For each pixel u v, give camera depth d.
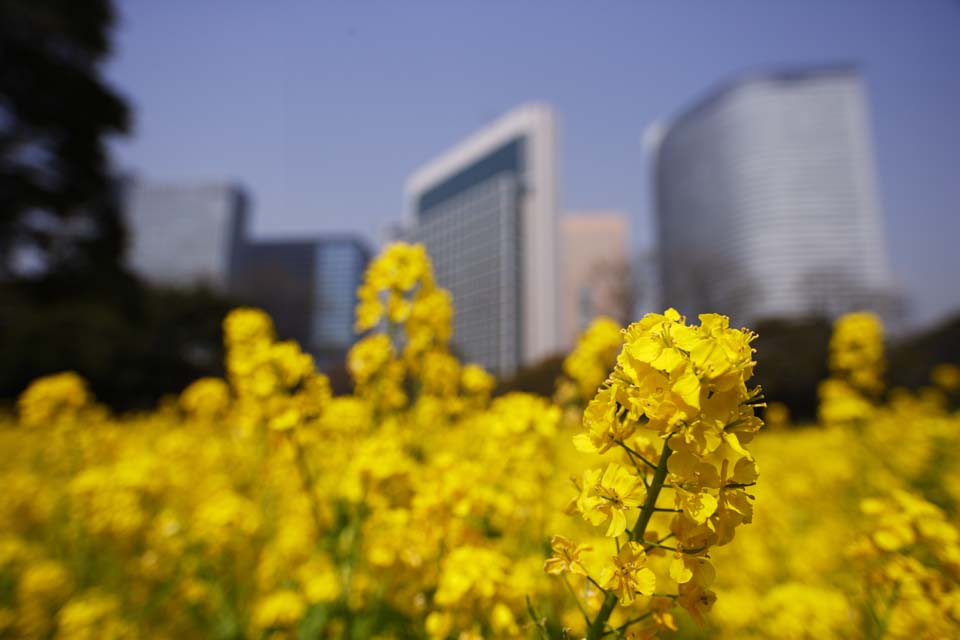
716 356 1.31
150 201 106.50
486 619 2.54
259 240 109.06
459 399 5.65
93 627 3.80
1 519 5.57
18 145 26.91
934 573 2.22
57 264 27.78
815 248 105.31
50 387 7.45
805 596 3.00
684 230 121.50
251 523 4.22
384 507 3.30
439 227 68.56
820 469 6.55
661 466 1.42
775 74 117.31
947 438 6.94
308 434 3.54
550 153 64.00
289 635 3.31
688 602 1.42
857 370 7.54
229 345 4.59
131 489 4.96
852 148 111.19
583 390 5.07
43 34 27.23
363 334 4.86
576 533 3.55
